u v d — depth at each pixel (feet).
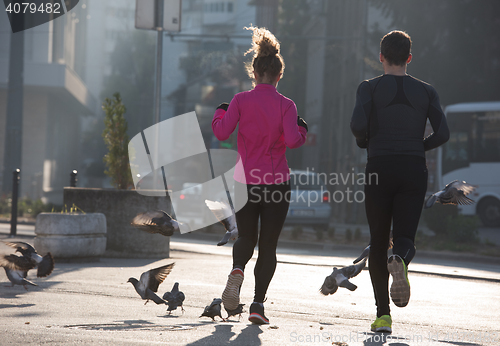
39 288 59.52
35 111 355.56
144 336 34.76
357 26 292.61
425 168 39.29
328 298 61.16
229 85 430.61
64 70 338.95
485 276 91.25
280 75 42.34
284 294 62.80
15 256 53.06
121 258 96.58
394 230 38.99
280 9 444.55
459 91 250.16
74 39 517.96
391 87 39.60
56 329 36.32
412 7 241.35
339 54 334.44
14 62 258.98
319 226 168.66
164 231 39.42
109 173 100.53
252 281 71.97
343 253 131.23
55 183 408.87
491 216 225.35
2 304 49.65
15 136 257.75
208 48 419.95
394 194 39.45
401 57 40.14
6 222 182.50
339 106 333.01
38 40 348.59
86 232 86.07
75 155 535.19
